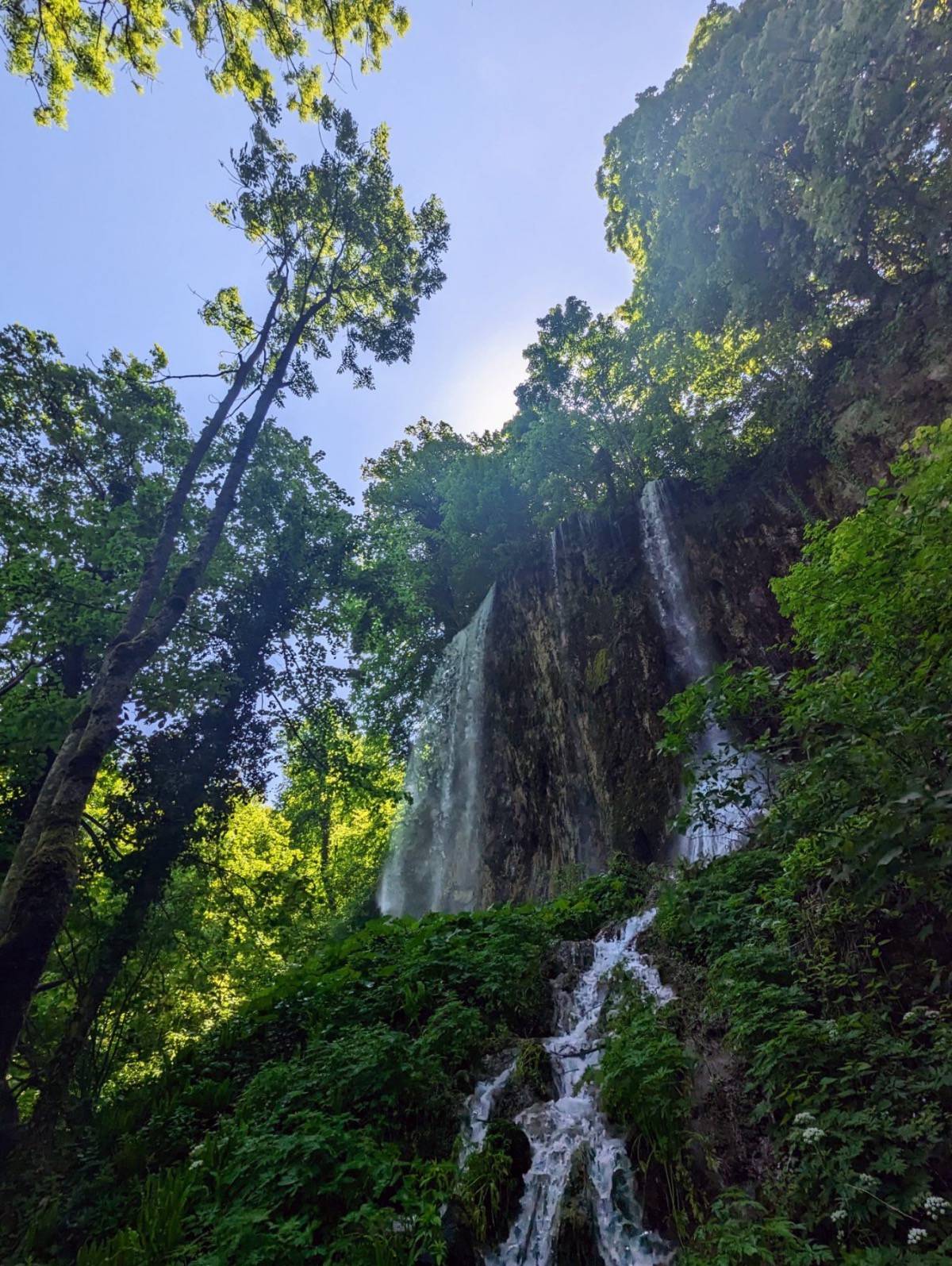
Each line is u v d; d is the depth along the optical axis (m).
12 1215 4.73
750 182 11.81
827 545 5.02
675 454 16.59
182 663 11.83
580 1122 4.32
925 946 3.93
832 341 12.95
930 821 3.22
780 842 5.26
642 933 6.57
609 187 18.89
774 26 10.69
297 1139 3.97
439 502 27.30
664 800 12.17
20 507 11.42
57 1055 7.53
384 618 22.33
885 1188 2.79
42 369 12.54
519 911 8.21
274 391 10.77
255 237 12.09
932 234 9.22
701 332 15.73
